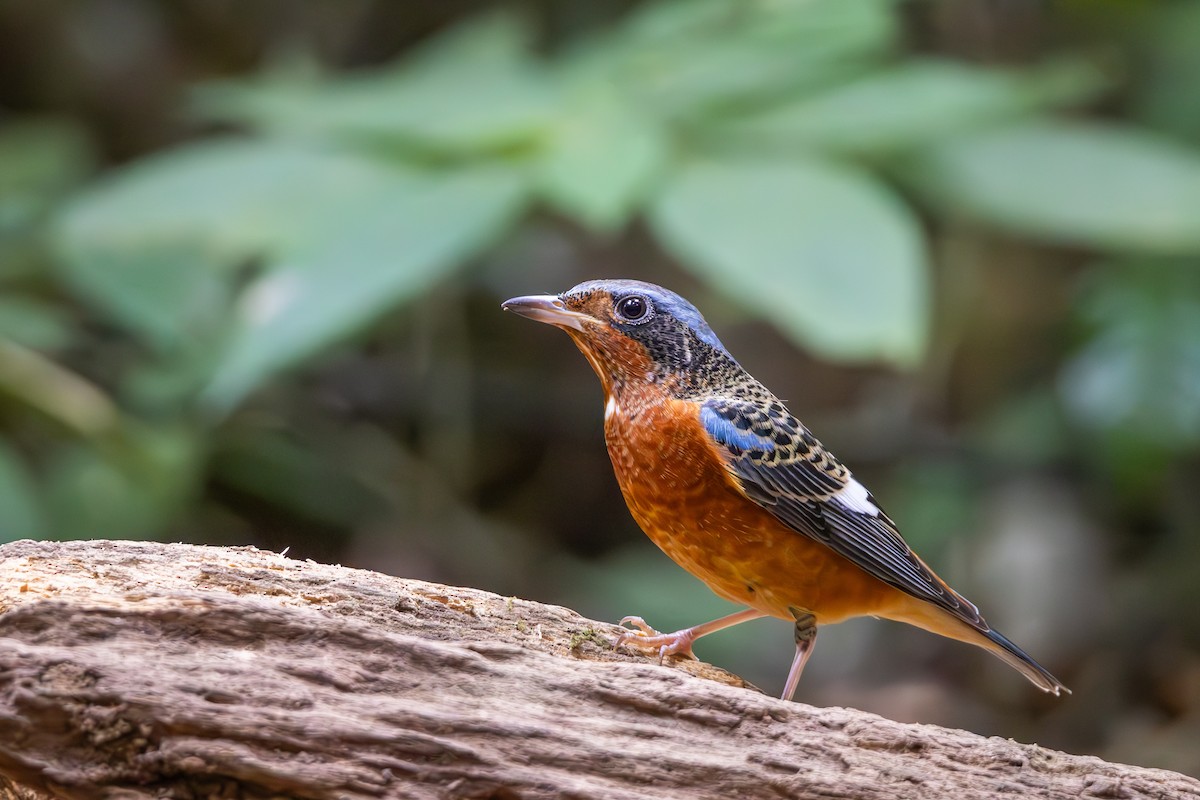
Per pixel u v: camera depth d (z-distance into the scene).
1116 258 15.02
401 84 13.78
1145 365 14.10
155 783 5.53
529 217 17.88
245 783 5.53
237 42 20.58
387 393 17.45
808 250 10.79
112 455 13.65
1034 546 15.79
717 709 6.11
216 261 13.49
